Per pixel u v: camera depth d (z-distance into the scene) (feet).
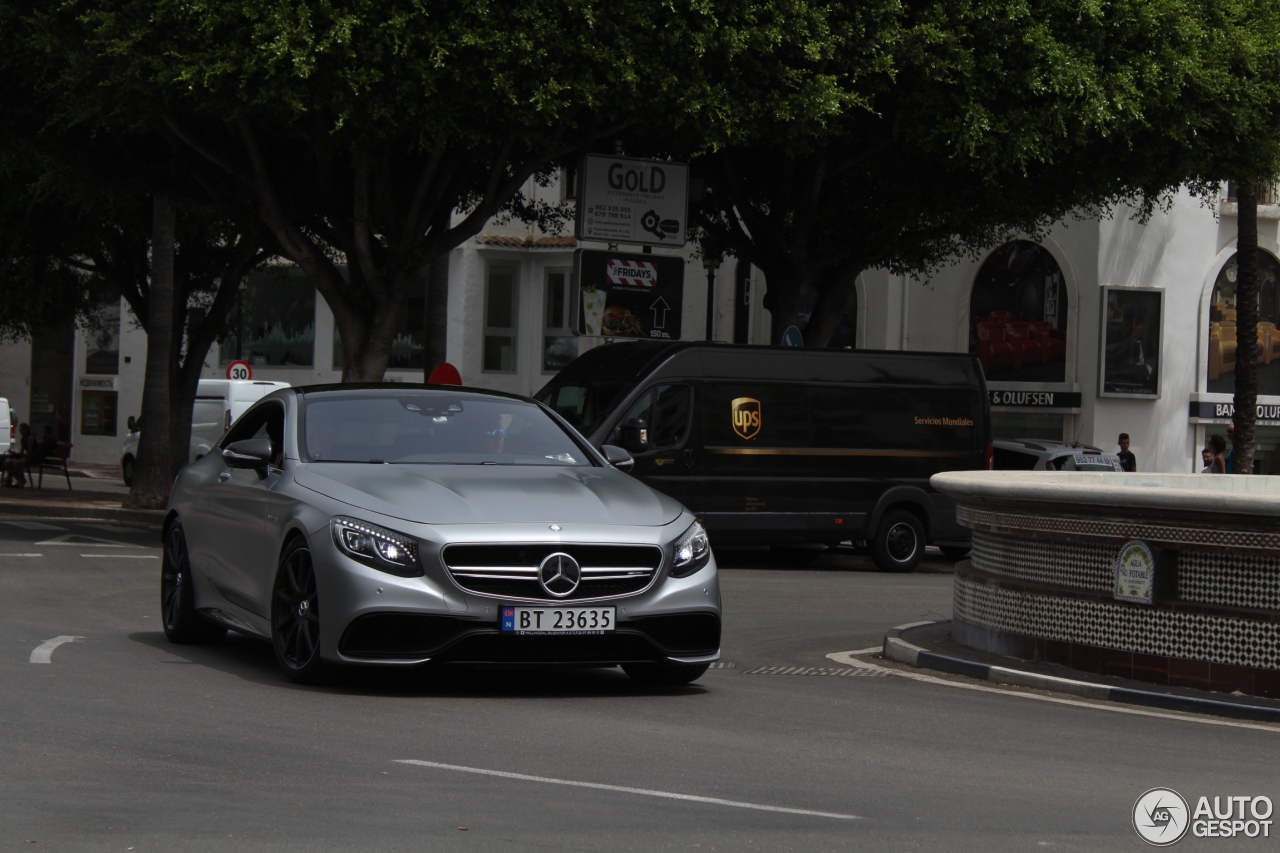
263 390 125.59
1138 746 27.37
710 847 18.40
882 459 77.15
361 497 29.63
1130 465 104.32
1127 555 34.17
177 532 37.88
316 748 24.04
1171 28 77.25
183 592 36.88
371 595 28.17
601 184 86.38
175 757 23.16
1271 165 82.79
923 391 78.64
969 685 35.24
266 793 20.77
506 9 64.95
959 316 127.24
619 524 29.53
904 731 28.02
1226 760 26.22
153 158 84.23
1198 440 127.75
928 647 39.52
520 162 82.79
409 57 63.67
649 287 88.02
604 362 75.25
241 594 33.27
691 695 31.50
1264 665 31.86
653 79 67.00
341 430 33.37
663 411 72.38
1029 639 36.63
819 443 75.72
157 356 100.68
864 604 57.52
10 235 103.35
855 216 87.81
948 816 20.66
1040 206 85.97
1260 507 31.58
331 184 79.97
